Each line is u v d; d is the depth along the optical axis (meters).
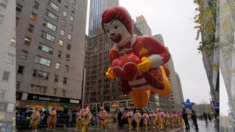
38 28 25.16
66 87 27.95
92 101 52.88
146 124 11.95
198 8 4.52
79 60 31.97
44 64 25.08
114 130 10.95
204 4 4.27
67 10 31.70
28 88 22.02
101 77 54.00
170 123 16.59
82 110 9.30
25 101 21.08
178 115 16.02
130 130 10.90
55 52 27.39
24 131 10.52
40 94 23.16
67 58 29.59
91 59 59.81
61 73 27.72
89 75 57.78
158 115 13.13
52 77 25.94
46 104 23.89
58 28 28.92
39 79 23.84
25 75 21.97
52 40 27.31
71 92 28.55
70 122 16.19
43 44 25.56
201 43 4.56
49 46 26.52
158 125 13.41
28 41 23.33
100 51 58.22
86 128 9.11
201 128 11.53
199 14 4.46
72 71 29.86
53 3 28.81
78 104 29.38
